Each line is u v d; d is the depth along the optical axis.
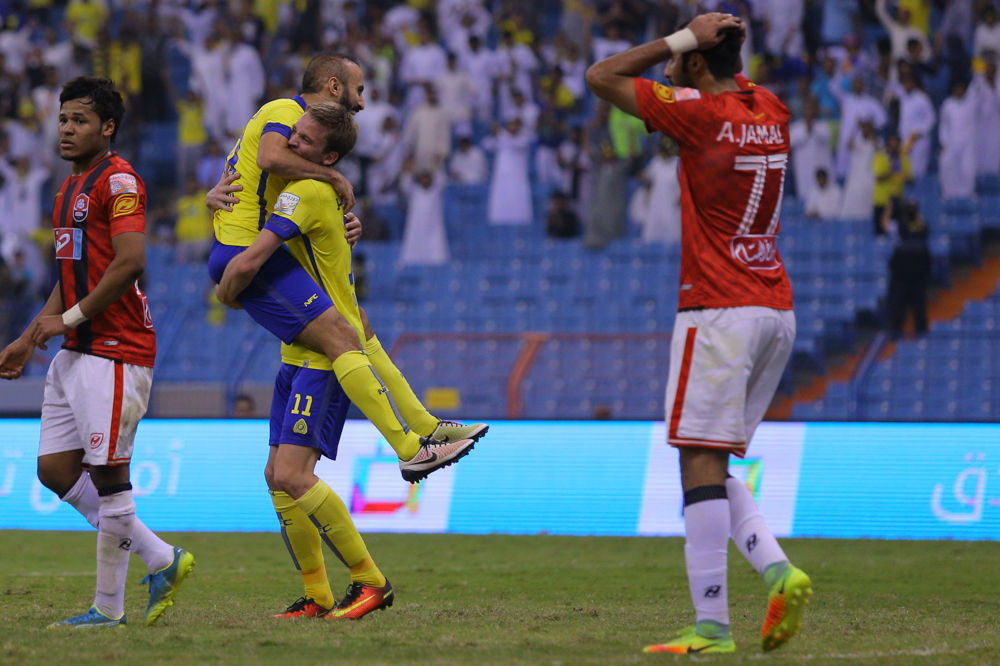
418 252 55.25
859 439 34.34
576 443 35.22
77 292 15.57
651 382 40.97
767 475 34.56
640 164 56.62
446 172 59.91
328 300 16.56
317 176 16.48
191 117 61.84
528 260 54.84
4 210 60.19
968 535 33.12
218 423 36.22
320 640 13.88
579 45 63.88
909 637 14.71
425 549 29.78
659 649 12.95
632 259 53.03
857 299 50.50
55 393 15.85
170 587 15.66
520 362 41.50
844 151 54.72
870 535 33.69
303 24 63.69
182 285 55.53
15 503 35.88
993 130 54.41
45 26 72.44
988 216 52.69
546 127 61.16
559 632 15.21
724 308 13.12
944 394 41.97
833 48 59.78
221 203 16.98
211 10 69.69
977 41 57.09
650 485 34.66
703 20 13.75
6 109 65.06
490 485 35.22
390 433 16.64
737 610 18.19
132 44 64.69
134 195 15.39
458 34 65.00
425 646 13.38
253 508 35.50
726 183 13.22
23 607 17.88
